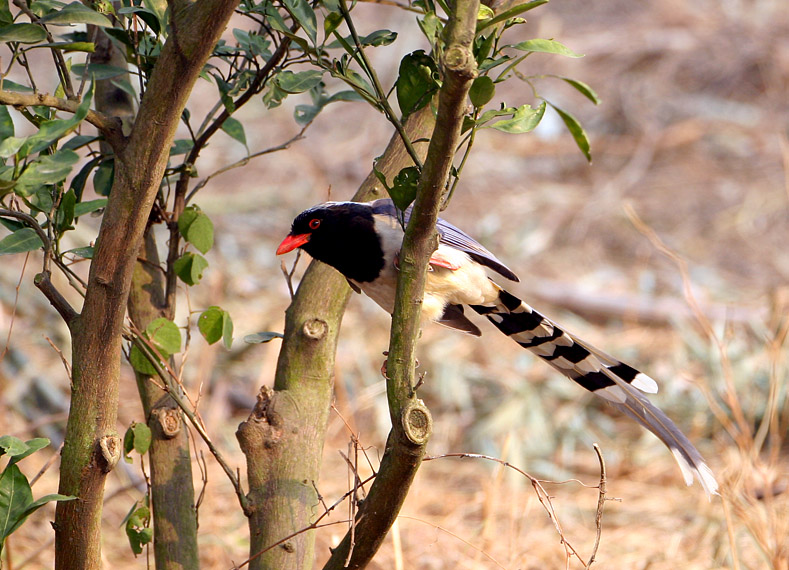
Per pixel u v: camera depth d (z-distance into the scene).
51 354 13.24
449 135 3.80
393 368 4.22
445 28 3.73
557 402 13.37
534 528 10.25
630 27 25.83
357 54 4.49
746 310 14.76
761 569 8.70
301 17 4.66
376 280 6.43
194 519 5.57
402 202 4.31
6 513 4.52
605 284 16.61
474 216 19.25
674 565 9.29
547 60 24.48
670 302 15.38
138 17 5.35
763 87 23.50
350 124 22.48
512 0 5.34
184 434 5.67
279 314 14.81
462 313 7.39
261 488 5.39
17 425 11.43
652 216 19.20
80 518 4.60
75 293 14.00
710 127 22.16
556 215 19.22
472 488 11.31
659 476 11.73
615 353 14.08
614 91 23.56
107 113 6.04
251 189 19.77
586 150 5.52
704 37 25.12
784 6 26.33
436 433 12.62
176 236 5.79
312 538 5.38
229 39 16.69
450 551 9.33
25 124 18.02
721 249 17.95
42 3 4.57
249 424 5.45
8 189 4.06
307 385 5.60
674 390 12.98
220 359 13.69
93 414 4.51
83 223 15.39
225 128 5.99
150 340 5.43
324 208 6.32
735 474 9.62
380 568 8.90
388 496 4.36
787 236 18.25
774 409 9.74
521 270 17.11
